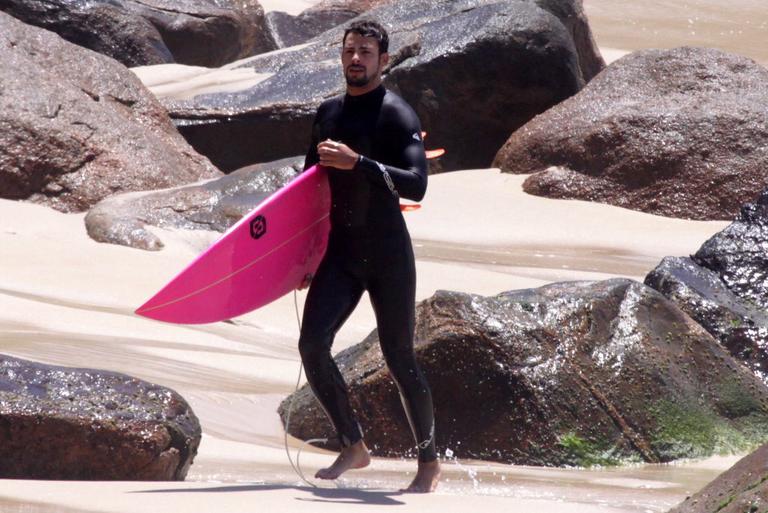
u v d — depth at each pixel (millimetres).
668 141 71875
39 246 51250
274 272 22547
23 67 64188
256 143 79938
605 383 30531
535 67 81625
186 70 93000
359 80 21859
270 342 42094
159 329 40062
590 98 76625
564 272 56031
